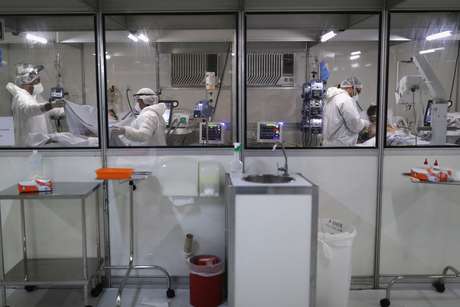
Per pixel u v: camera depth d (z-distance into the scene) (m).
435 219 2.68
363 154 2.64
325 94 3.23
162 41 3.67
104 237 2.69
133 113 3.19
